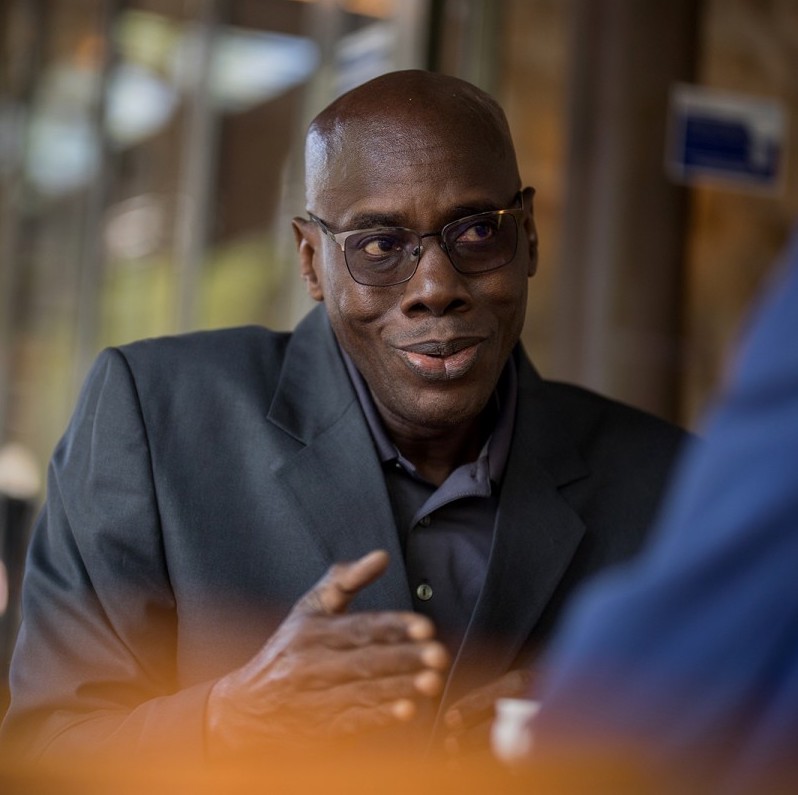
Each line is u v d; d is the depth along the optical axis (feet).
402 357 5.92
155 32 30.07
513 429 6.51
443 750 5.35
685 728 2.60
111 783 5.10
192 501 6.18
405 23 23.25
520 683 5.12
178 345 6.70
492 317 5.91
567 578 6.32
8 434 30.94
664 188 20.02
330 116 6.08
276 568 6.11
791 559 2.50
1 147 31.76
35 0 31.58
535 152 22.25
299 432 6.35
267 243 27.50
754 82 24.38
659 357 20.03
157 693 6.12
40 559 6.29
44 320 31.22
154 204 29.68
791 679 2.55
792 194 23.86
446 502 6.20
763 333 2.60
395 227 5.84
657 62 20.04
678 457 6.84
